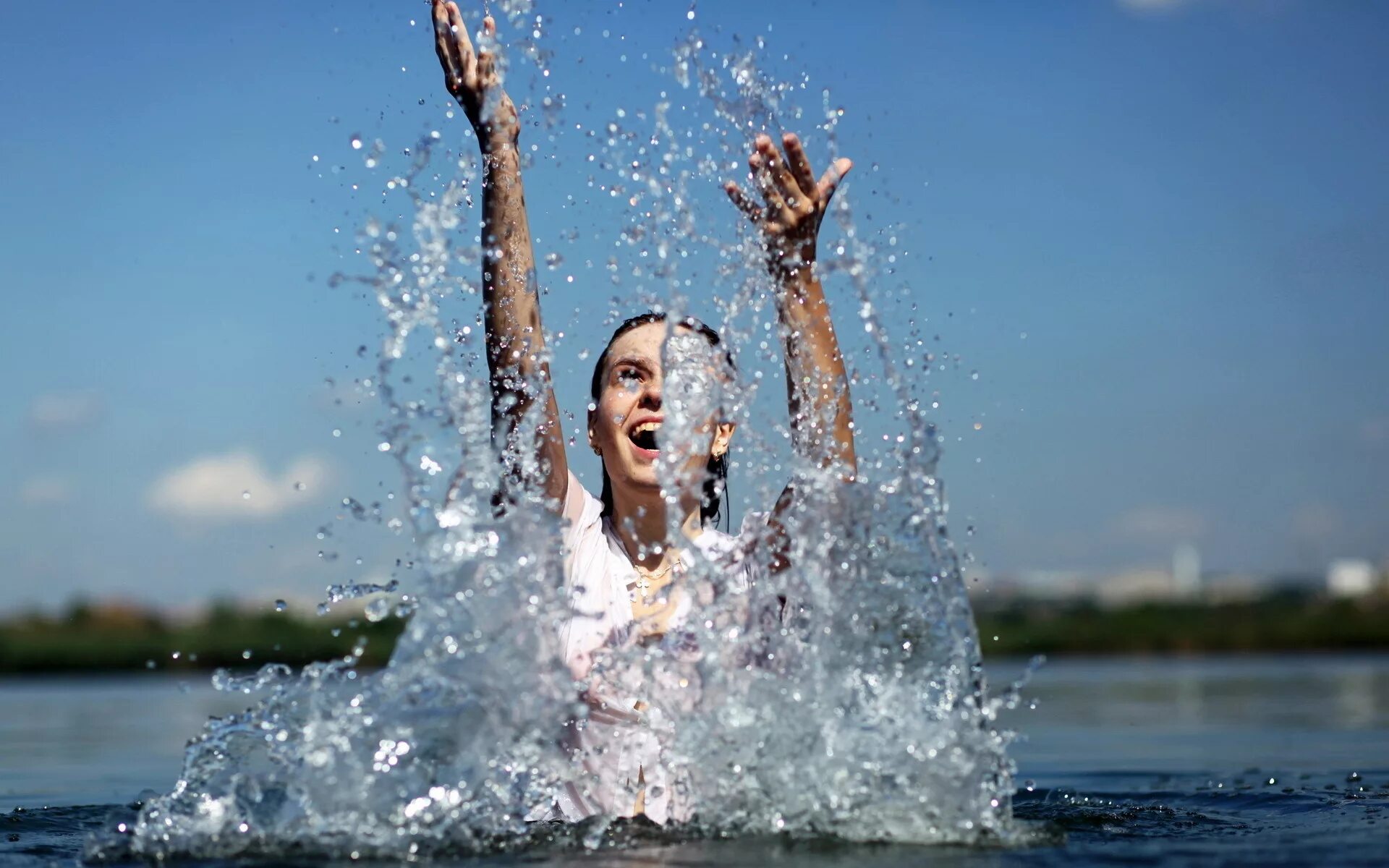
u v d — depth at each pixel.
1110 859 2.22
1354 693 7.80
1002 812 2.53
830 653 2.62
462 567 2.60
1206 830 2.67
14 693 10.64
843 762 2.51
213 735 2.55
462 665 2.55
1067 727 5.83
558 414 2.97
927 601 2.64
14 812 3.16
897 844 2.39
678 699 2.71
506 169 2.93
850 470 2.79
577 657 2.85
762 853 2.28
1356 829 2.70
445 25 2.97
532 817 2.65
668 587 2.91
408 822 2.43
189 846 2.35
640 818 2.66
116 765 4.73
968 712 2.55
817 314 2.83
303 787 2.46
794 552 2.74
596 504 3.08
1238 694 7.86
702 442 2.90
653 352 2.97
